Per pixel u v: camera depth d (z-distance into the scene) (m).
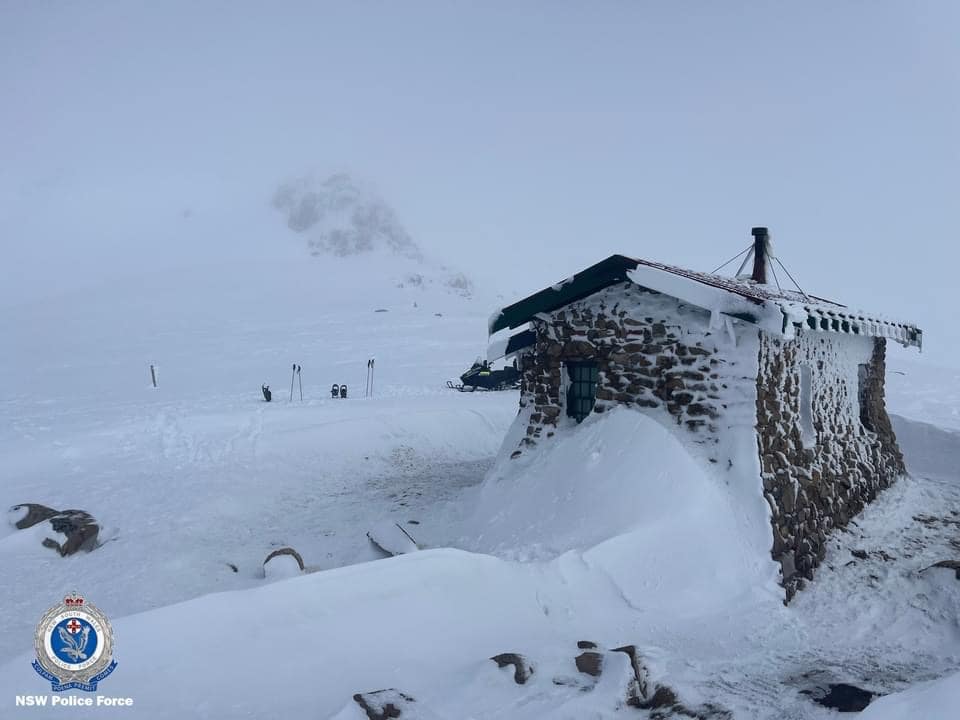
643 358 9.44
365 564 5.89
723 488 8.19
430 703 4.37
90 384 30.11
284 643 4.85
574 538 7.57
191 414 20.09
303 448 15.59
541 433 10.47
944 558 8.70
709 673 5.29
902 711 3.55
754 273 12.88
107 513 11.05
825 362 11.03
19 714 3.86
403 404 21.14
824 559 8.45
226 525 10.67
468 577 6.26
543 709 4.36
